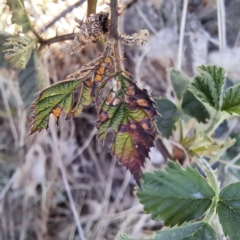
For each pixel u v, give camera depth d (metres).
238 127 0.24
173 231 0.14
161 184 0.14
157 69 0.30
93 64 0.11
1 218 0.30
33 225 0.30
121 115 0.11
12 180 0.30
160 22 0.30
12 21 0.14
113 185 0.31
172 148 0.21
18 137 0.31
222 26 0.23
